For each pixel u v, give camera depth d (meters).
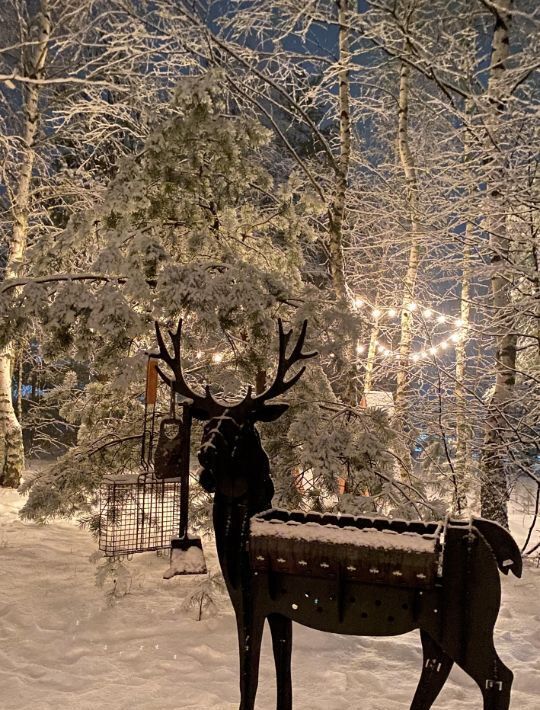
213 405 4.25
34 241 13.63
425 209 10.90
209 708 4.24
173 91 6.86
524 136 9.22
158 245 6.48
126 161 7.11
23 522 9.57
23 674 4.70
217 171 7.18
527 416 9.30
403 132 11.66
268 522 3.66
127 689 4.48
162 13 9.78
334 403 6.96
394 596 3.47
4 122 13.48
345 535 3.50
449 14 11.41
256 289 6.33
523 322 9.68
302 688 4.63
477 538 3.40
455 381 10.03
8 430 12.63
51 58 13.48
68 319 6.24
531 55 9.99
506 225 9.43
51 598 6.27
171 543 4.64
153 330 6.77
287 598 3.64
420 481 7.27
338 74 10.13
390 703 4.40
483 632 3.38
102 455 7.29
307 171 8.88
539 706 4.41
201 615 5.84
